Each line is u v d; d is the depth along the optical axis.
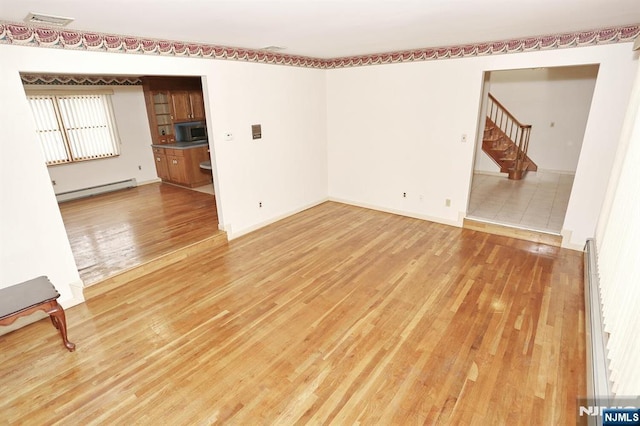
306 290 3.29
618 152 2.89
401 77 4.88
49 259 2.96
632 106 2.63
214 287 3.38
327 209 5.85
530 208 5.19
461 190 4.73
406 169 5.20
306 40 3.70
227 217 4.48
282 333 2.68
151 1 2.12
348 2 2.28
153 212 5.44
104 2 2.11
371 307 2.99
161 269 3.78
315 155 5.84
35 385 2.23
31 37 2.64
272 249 4.25
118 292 3.33
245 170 4.62
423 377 2.21
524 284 3.28
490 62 4.11
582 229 3.91
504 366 2.28
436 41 3.94
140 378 2.27
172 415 1.98
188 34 3.22
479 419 1.90
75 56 2.91
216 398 2.09
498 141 7.75
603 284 2.46
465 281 3.37
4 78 2.56
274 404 2.04
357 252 4.10
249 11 2.43
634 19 2.92
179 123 7.48
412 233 4.65
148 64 3.41
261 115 4.70
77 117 6.28
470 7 2.48
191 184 6.96
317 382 2.19
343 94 5.59
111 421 1.96
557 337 2.54
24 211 2.78
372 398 2.06
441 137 4.73
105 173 6.79
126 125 6.98
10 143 2.65
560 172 7.54
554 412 1.93
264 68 4.61
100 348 2.56
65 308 3.08
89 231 4.63
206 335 2.68
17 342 2.66
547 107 7.34
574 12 2.67
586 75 6.81
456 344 2.50
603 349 2.00
